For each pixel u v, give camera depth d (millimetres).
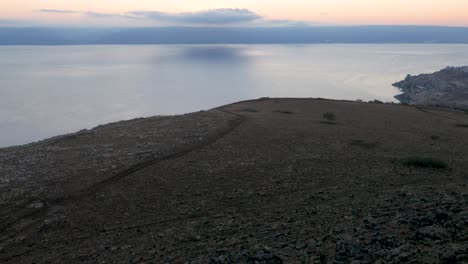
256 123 29859
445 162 19922
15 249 11953
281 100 46031
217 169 18719
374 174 17797
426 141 25844
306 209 13344
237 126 28625
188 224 12953
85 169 18609
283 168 18906
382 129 29828
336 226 10664
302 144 23844
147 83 165375
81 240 12328
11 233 12938
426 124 33156
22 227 13312
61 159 20391
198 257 9961
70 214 14156
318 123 31000
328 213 12422
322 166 19219
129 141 23938
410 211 10625
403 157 21062
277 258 8672
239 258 9008
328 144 23984
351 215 11672
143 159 20141
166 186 16594
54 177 17578
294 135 26266
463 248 7559
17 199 15312
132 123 30188
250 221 12766
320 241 9609
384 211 11438
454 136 28016
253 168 18891
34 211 14438
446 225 8992
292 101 45219
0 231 13086
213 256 9758
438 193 12891
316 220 11758
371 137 26469
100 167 18859
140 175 17828
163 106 108625
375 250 8320
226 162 19844
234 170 18594
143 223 13312
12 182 17031
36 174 18031
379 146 23859
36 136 72062
